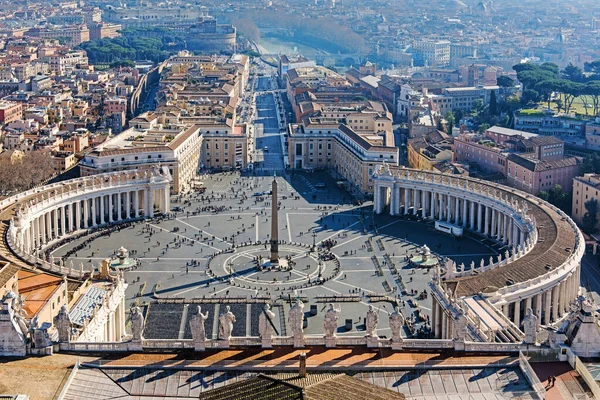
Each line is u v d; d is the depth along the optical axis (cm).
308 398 12862
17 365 16012
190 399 15300
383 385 15662
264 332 16925
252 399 13150
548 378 15650
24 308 19738
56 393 15062
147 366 16212
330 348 16900
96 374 15988
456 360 16412
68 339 16775
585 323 16262
